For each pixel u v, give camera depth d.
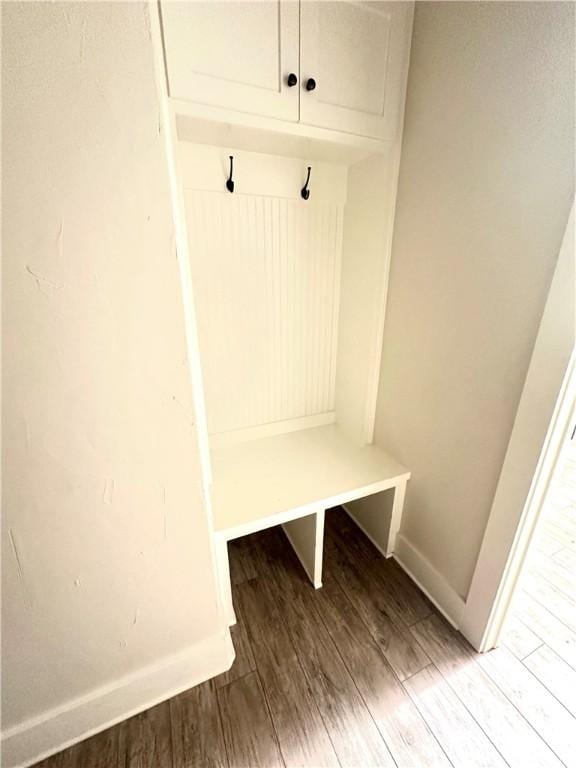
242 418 1.52
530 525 0.89
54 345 0.56
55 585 0.70
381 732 0.88
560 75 0.65
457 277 0.96
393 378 1.31
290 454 1.44
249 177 1.15
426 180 1.01
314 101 0.89
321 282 1.44
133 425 0.67
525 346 0.80
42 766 0.82
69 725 0.84
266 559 1.45
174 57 0.72
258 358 1.45
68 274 0.54
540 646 1.09
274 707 0.94
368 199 1.21
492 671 1.02
